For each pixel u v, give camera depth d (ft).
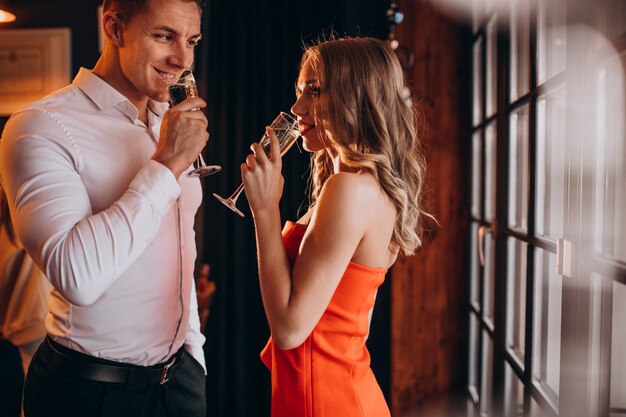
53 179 4.55
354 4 11.66
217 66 11.98
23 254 8.16
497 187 8.13
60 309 5.05
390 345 11.75
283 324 4.61
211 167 5.27
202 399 5.90
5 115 13.12
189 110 4.78
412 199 5.24
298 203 11.76
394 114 5.10
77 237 4.31
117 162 5.07
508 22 7.68
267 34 11.83
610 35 4.39
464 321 10.92
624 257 4.27
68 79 13.01
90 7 12.98
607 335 4.63
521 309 7.43
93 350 5.00
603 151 4.69
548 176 6.22
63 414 5.00
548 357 6.16
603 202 4.69
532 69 6.47
